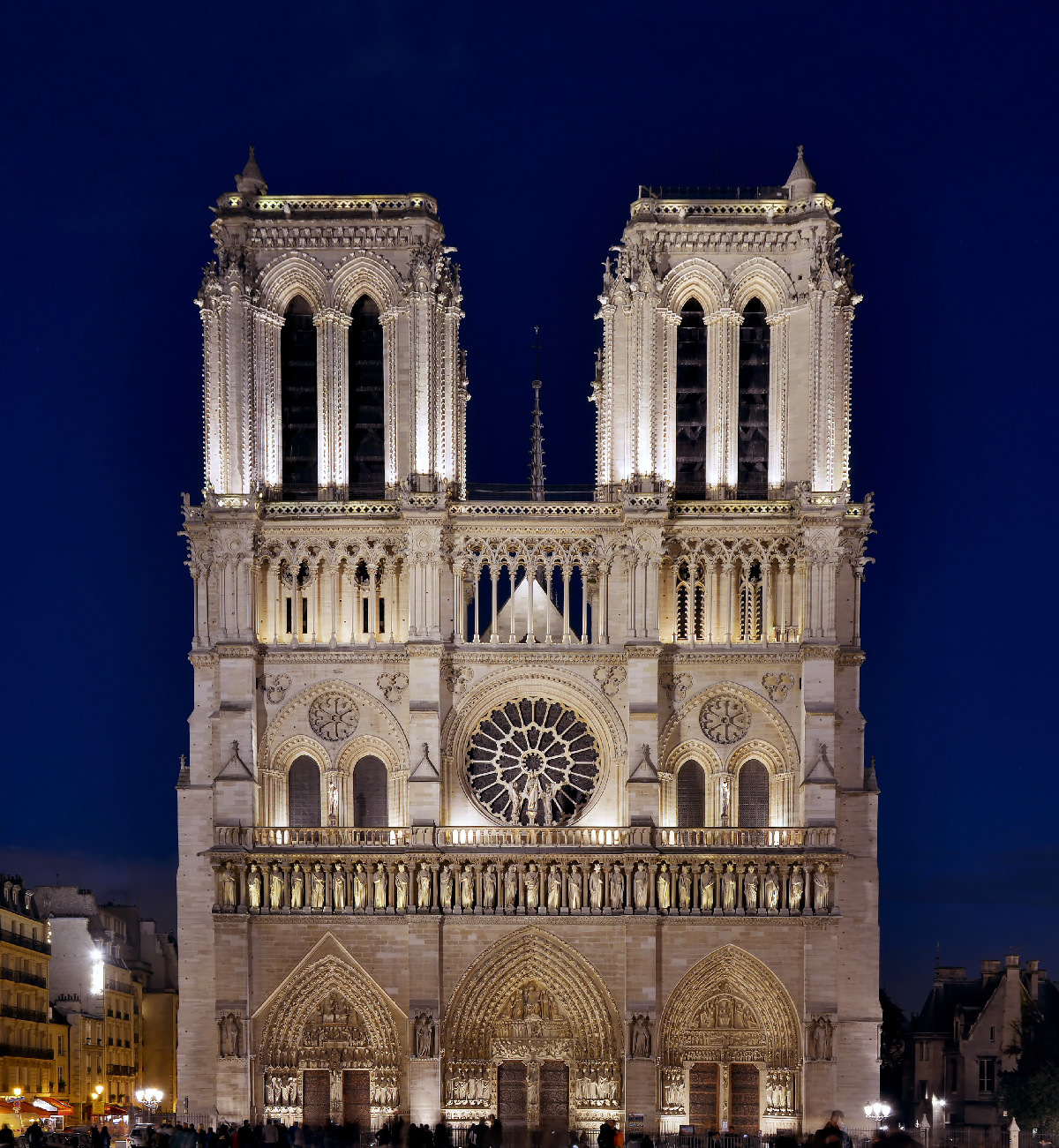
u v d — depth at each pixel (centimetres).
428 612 11919
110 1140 10294
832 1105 11438
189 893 11931
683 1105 11588
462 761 12038
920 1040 15538
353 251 12431
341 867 11700
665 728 12056
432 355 12175
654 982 11544
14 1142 8119
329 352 12450
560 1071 11681
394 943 11656
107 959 15662
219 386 12181
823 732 11819
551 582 12375
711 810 12038
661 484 12088
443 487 12075
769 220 12419
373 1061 11594
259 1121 11531
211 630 12188
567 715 12194
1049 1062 13050
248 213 12381
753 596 12256
